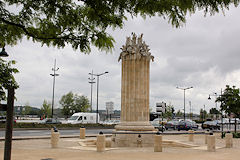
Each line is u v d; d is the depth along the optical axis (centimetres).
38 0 694
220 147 1653
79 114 4400
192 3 554
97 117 4625
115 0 632
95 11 686
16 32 773
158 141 1384
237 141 2247
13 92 695
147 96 1797
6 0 705
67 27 754
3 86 1320
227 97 2997
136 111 1755
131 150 1430
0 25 767
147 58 1809
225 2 549
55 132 1496
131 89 1773
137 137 1709
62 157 1127
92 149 1427
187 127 3831
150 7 578
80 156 1162
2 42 791
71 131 3272
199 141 2130
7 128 683
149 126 1745
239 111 2958
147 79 1806
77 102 8212
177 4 561
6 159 671
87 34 755
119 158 1121
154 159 1113
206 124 4266
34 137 2064
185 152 1371
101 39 747
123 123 1770
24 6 714
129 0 617
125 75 1803
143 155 1226
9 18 757
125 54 1800
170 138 2375
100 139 1336
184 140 2170
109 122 5025
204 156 1231
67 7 715
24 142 1791
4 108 686
